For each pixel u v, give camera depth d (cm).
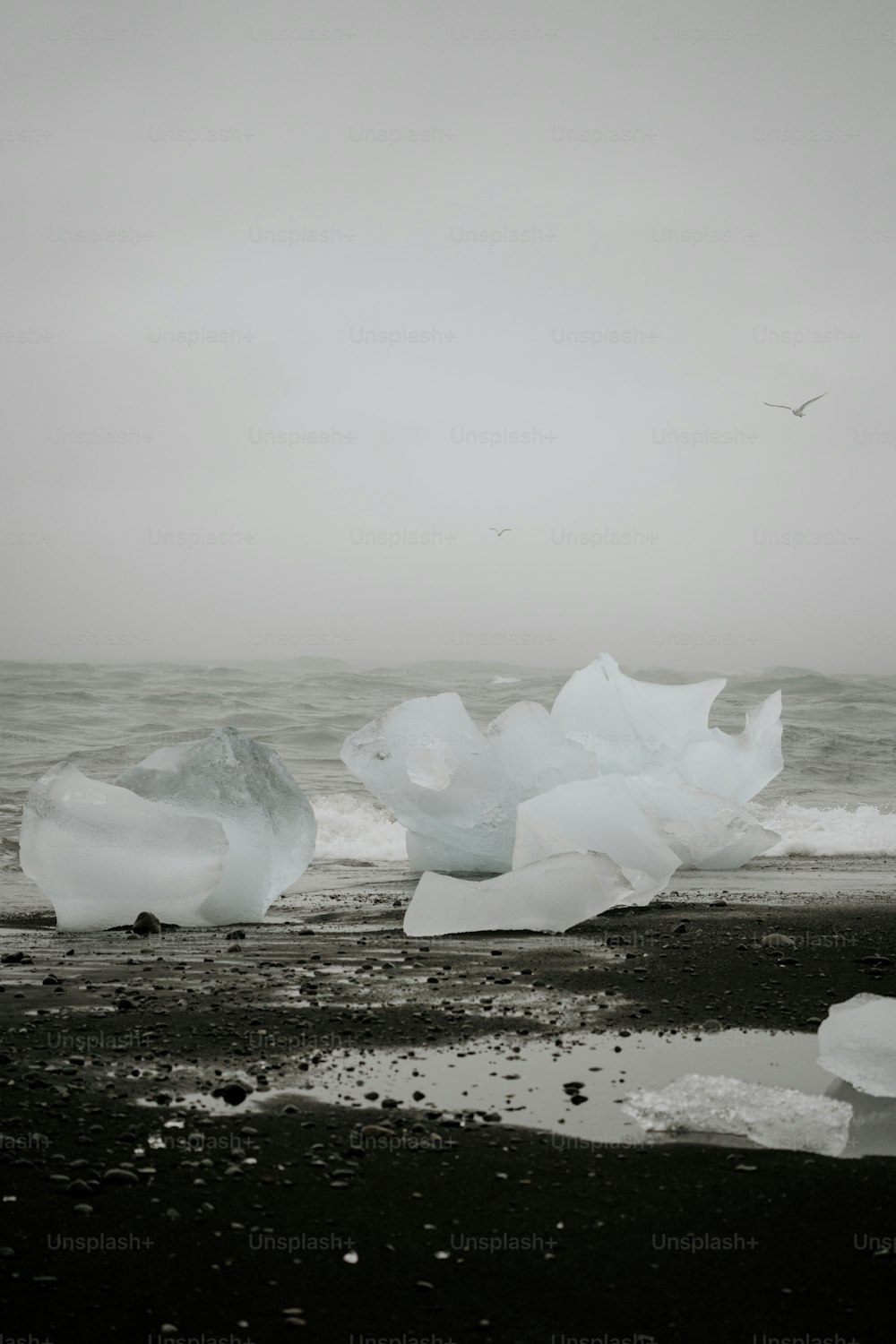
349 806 1616
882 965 707
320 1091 463
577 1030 555
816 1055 515
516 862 951
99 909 880
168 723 2517
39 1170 377
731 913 910
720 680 1348
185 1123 425
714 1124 427
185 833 888
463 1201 364
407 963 721
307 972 694
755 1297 309
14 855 1241
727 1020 576
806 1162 397
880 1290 313
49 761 1986
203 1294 306
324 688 3225
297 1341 285
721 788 1278
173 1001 613
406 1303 305
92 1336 285
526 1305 305
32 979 672
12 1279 309
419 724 1141
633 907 945
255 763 959
